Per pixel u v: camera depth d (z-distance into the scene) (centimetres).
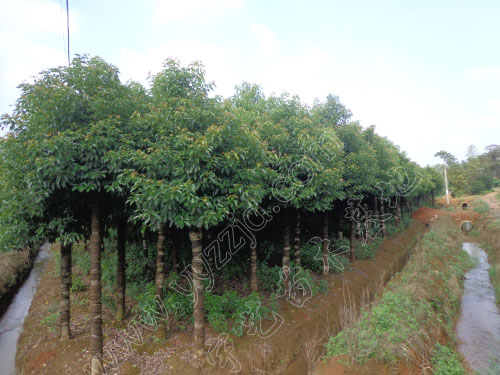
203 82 627
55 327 769
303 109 937
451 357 715
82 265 1238
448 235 2134
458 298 1177
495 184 5678
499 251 1864
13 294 1225
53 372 609
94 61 571
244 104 967
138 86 667
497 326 994
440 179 3919
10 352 768
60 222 579
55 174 489
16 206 552
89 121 542
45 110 505
